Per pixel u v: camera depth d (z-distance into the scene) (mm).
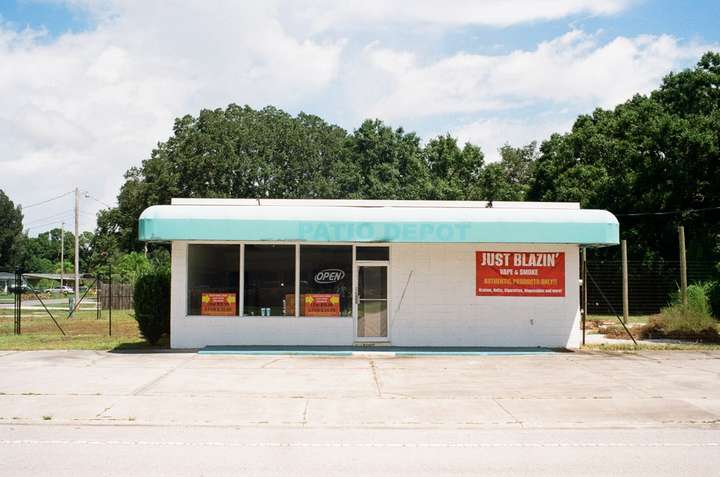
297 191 61094
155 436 9766
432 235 18422
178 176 54969
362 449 9047
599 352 18922
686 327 22000
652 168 37188
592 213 18859
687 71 40344
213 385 13688
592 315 31016
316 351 18469
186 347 19391
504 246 19984
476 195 51812
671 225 37312
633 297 31062
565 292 19984
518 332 19875
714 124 36219
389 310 19828
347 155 60656
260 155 59000
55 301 63750
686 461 8453
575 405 12023
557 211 18922
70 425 10500
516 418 11062
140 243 60688
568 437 9859
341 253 19828
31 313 41375
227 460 8383
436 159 58812
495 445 9328
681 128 35688
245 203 19594
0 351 18750
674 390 13375
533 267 19984
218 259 19547
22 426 10414
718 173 36031
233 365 16297
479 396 12766
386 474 7781
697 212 37188
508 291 19922
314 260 19734
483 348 19469
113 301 48656
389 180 57188
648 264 31172
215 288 19516
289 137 60656
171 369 15641
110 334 24281
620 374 15219
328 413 11336
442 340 19797
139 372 15195
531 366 16359
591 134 43844
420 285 19875
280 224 18312
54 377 14500
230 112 60500
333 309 19688
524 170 70625
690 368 16062
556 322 19906
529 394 12961
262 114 63094
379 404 12039
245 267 19578
